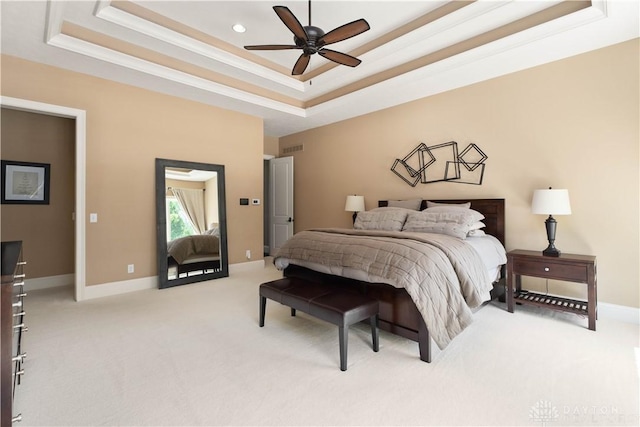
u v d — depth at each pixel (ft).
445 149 13.46
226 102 14.93
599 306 9.78
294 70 10.50
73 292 12.81
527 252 10.36
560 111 10.44
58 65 10.94
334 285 8.85
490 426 4.95
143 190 13.25
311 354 7.43
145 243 13.35
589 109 9.88
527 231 11.27
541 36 9.08
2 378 3.87
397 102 14.88
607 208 9.65
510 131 11.59
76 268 11.64
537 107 10.93
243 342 8.08
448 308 7.23
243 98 14.56
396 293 7.59
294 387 6.06
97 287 12.10
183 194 14.33
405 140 14.90
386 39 11.64
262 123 17.62
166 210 13.75
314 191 19.65
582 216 10.10
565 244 10.46
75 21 9.71
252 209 17.33
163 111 13.76
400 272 7.20
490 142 12.11
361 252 8.25
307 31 8.57
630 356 7.14
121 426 4.99
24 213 13.32
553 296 10.46
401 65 12.73
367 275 7.87
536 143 10.98
